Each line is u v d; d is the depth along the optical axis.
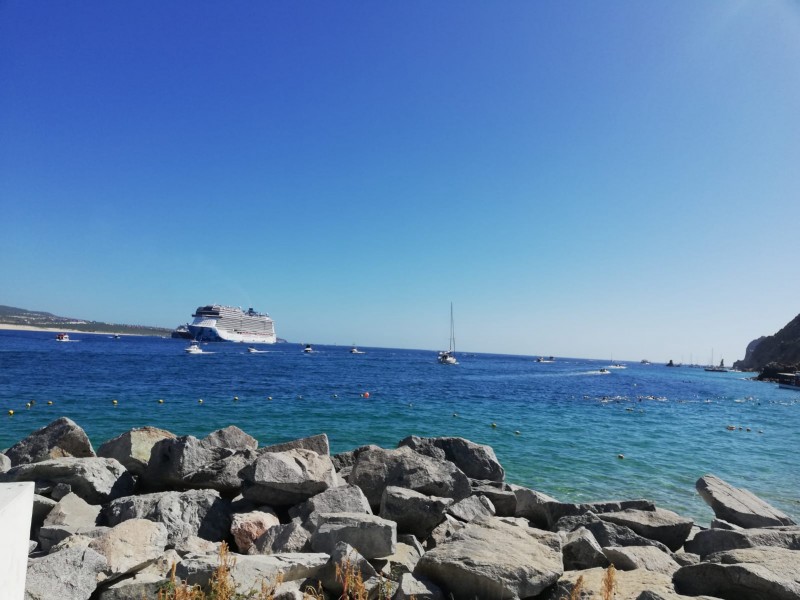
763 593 5.84
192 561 6.16
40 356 75.75
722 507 11.25
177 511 8.72
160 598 5.23
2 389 36.03
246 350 147.62
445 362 124.38
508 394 51.69
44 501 8.98
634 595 5.81
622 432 29.28
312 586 6.30
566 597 5.77
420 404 38.94
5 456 11.12
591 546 7.61
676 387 80.88
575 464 19.69
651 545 8.94
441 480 10.77
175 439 10.82
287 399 38.28
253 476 9.50
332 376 65.69
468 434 26.08
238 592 5.64
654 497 15.49
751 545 8.45
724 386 91.06
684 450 24.31
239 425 26.27
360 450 13.18
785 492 16.72
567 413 37.50
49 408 28.88
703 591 6.20
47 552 7.47
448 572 6.17
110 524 8.61
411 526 9.05
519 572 6.02
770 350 174.88
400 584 6.02
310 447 12.18
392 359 144.38
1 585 2.99
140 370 59.41
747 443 27.66
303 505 9.09
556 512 10.57
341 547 6.65
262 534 8.09
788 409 51.84
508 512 11.43
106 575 6.03
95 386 40.38
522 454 21.27
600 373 124.38
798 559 6.62
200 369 66.25
